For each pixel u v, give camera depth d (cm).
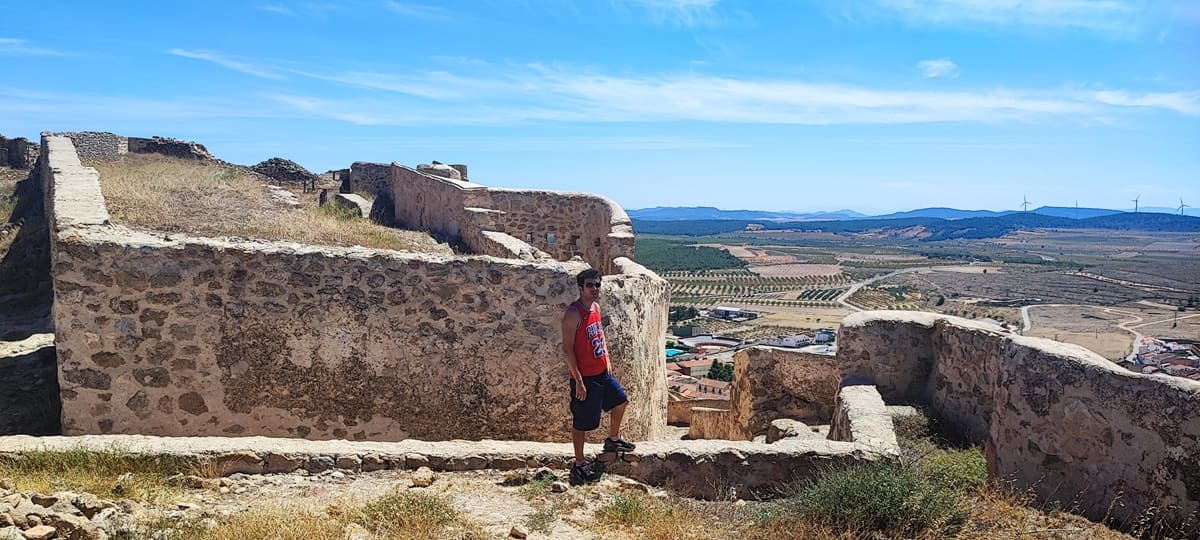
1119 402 533
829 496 511
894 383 838
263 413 704
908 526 497
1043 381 602
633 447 580
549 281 761
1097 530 504
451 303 741
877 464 564
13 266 1291
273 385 704
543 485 539
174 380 680
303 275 705
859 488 512
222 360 691
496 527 469
